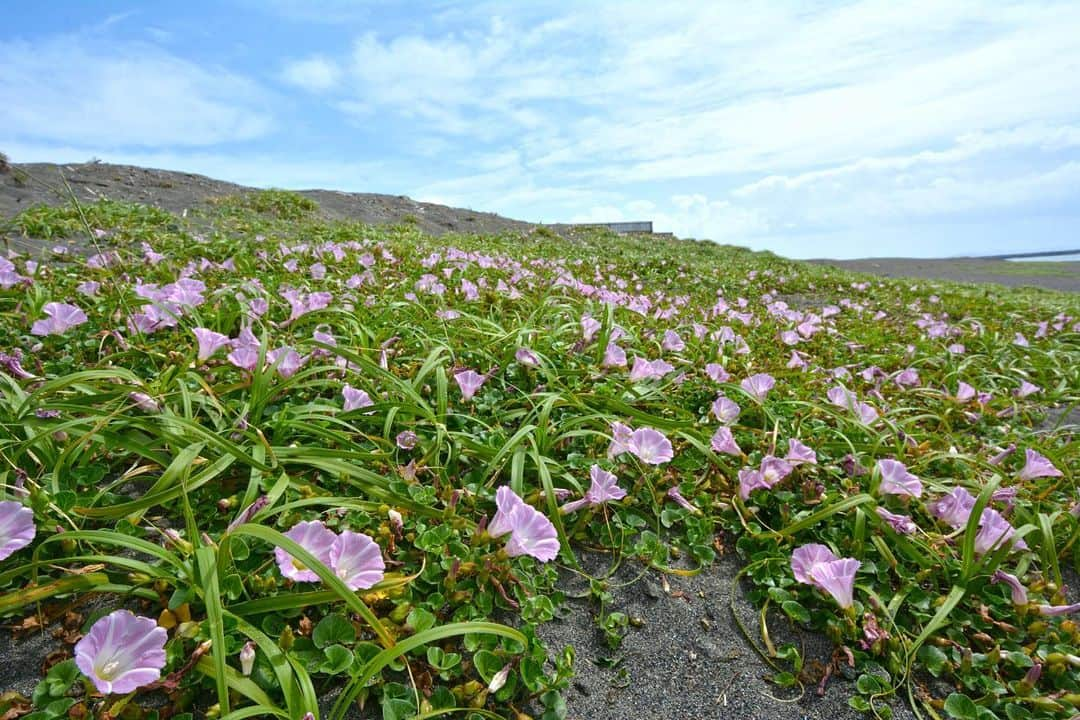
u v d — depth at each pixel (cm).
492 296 567
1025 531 243
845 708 199
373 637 187
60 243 663
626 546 253
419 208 1912
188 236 735
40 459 230
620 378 389
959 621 231
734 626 227
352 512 230
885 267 2602
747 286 1084
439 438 273
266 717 158
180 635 169
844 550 262
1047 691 212
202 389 288
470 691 176
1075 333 802
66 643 175
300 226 1085
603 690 193
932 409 455
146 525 213
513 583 215
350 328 395
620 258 1222
